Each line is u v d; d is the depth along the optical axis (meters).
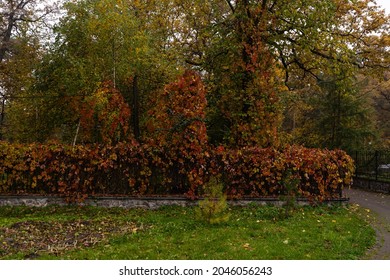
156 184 13.85
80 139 20.20
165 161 13.87
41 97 18.62
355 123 27.06
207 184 13.23
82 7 17.45
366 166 21.98
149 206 13.27
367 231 10.23
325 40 17.30
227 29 17.89
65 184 13.59
